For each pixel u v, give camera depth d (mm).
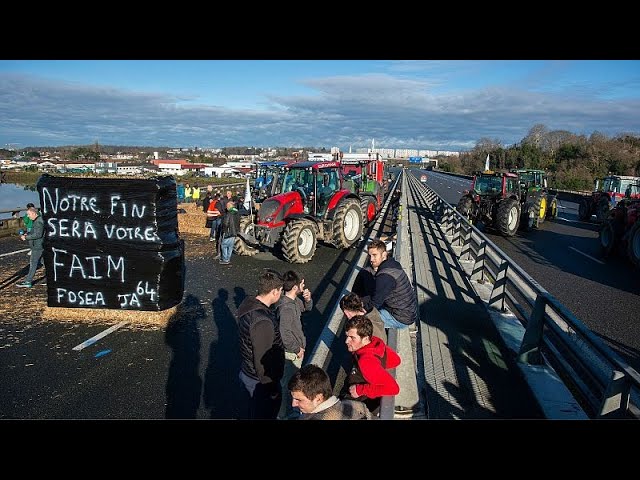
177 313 7488
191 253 12719
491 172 17312
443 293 7992
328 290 8797
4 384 5004
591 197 21547
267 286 3543
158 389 4906
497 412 4211
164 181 7340
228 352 5961
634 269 11203
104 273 7195
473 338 6012
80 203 7113
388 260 4723
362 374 3201
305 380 2695
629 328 6820
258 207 13117
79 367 5469
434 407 4281
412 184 47094
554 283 9602
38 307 7766
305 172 12383
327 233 12500
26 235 8977
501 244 14656
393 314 4633
